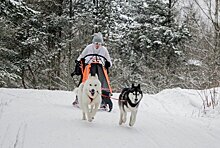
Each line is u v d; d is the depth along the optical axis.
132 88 6.67
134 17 26.14
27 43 21.44
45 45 23.72
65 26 24.02
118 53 25.59
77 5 25.47
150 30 24.28
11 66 21.33
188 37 22.95
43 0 23.02
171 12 24.36
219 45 16.89
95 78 6.93
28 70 24.00
